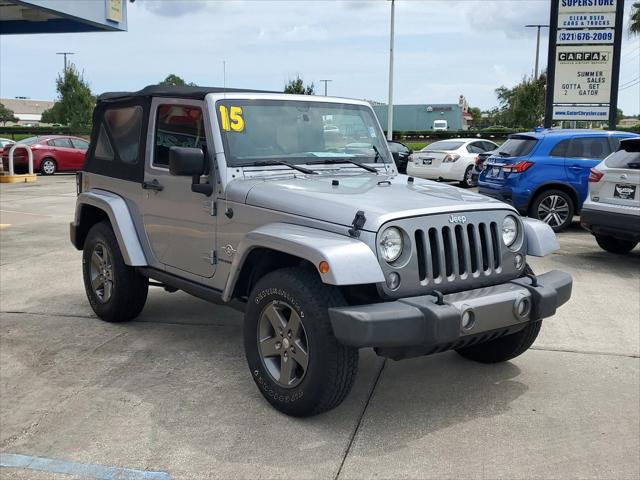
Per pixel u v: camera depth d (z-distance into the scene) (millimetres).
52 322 5895
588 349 5270
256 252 4160
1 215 12750
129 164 5430
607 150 10922
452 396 4344
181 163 4301
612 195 8234
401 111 69125
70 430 3861
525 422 3975
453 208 3891
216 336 5516
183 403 4207
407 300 3604
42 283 7352
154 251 5234
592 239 10414
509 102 56750
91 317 6047
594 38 14992
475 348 4926
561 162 10773
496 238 4094
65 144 23438
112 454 3586
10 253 9023
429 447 3656
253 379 4320
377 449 3631
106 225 5730
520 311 3889
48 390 4422
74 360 4961
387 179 4773
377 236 3588
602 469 3443
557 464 3488
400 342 3471
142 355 5062
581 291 7078
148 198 5203
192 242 4781
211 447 3650
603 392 4434
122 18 16406
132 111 5457
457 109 67250
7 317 6055
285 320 3943
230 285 4250
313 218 3848
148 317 6047
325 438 3750
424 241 3740
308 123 4973
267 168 4598
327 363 3668
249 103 4730
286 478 3342
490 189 11266
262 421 3953
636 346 5348
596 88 15172
